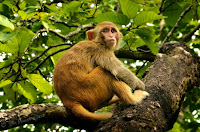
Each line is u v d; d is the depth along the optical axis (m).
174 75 6.93
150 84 6.45
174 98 6.14
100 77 6.41
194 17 12.11
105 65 6.91
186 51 8.22
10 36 5.43
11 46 6.51
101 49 7.42
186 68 7.53
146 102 5.58
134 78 6.75
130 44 9.17
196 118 13.29
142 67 10.32
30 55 11.68
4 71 7.14
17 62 6.73
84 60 6.92
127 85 6.54
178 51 8.18
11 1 7.14
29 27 9.58
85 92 6.15
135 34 8.51
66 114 5.74
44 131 12.34
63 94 6.19
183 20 10.95
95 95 6.25
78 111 5.75
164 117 5.48
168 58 7.71
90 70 6.83
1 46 6.45
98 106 6.59
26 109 5.28
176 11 10.67
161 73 6.93
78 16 9.55
